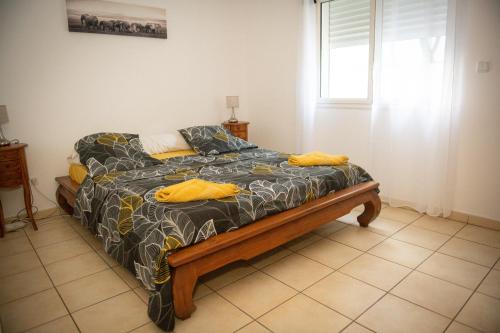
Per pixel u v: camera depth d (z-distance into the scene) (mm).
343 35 3961
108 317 1977
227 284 2266
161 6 4066
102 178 2908
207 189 2217
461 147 3084
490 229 2994
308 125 4219
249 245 2139
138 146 3496
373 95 3518
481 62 2842
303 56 4078
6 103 3264
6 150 2980
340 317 1910
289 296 2117
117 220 2324
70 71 3568
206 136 3955
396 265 2445
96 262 2631
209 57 4602
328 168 2951
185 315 1889
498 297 2049
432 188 3221
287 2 4293
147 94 4121
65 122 3607
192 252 1840
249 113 5082
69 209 3654
